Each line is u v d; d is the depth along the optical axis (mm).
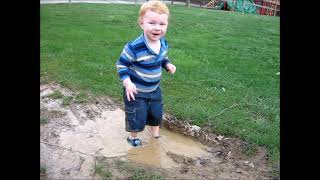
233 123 1685
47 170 1322
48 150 1448
